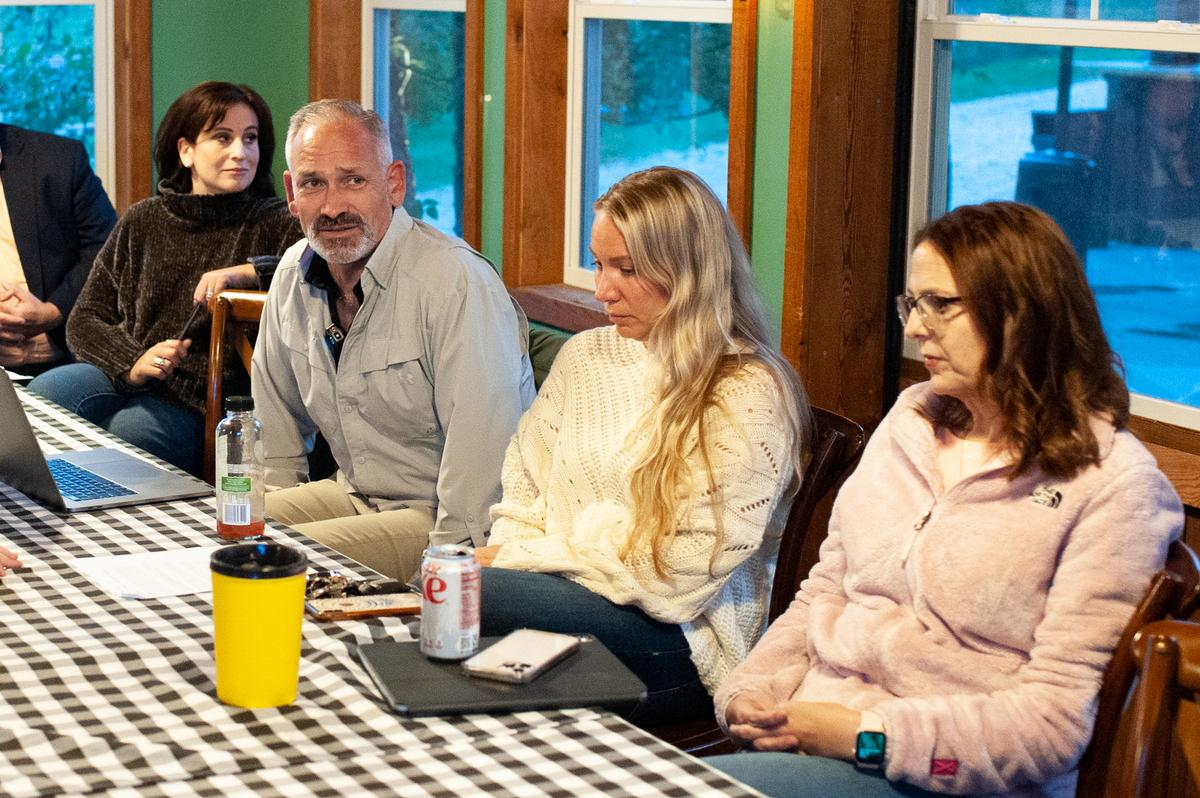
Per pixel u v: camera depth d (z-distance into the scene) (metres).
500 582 2.12
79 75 5.02
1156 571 1.63
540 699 1.54
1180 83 2.65
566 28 4.01
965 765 1.66
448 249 2.82
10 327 4.20
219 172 3.70
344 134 2.72
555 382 2.46
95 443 2.75
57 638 1.72
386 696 1.54
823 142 3.05
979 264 1.74
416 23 4.68
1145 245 2.76
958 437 1.88
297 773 1.37
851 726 1.71
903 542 1.85
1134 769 1.46
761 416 2.16
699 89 3.66
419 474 2.87
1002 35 2.95
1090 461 1.71
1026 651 1.75
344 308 2.87
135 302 3.77
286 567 1.52
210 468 3.22
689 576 2.13
